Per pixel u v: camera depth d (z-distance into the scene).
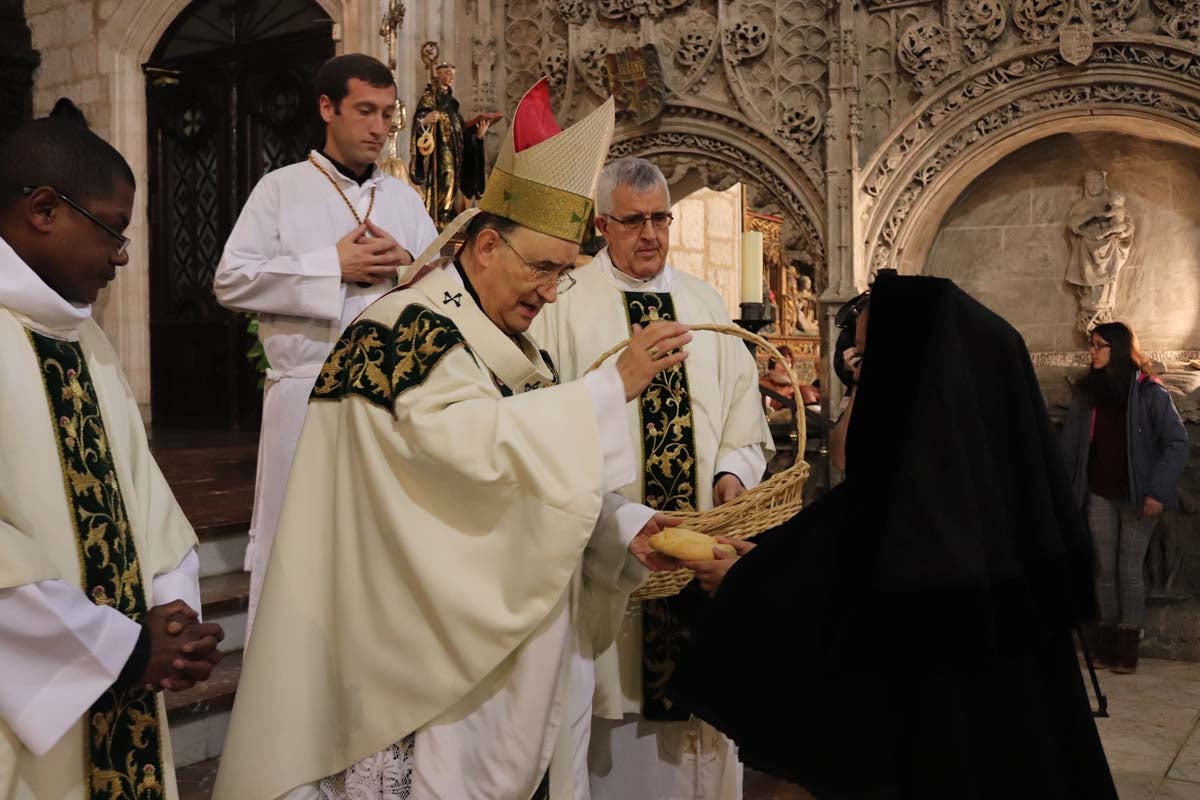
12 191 1.75
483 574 1.91
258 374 8.45
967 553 1.77
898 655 1.78
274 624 2.04
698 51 6.70
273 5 8.21
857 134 6.27
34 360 1.80
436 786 1.94
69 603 1.66
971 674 1.82
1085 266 6.25
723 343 2.96
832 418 6.30
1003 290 6.50
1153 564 6.04
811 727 1.88
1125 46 5.68
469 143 6.10
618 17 6.88
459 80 7.27
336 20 7.58
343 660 2.00
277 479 3.23
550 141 1.99
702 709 1.99
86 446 1.85
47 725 1.63
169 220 8.94
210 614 4.27
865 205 6.31
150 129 8.88
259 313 3.29
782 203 6.58
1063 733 1.88
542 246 2.00
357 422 1.96
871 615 1.79
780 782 3.98
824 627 1.91
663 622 2.74
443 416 1.88
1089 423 5.70
